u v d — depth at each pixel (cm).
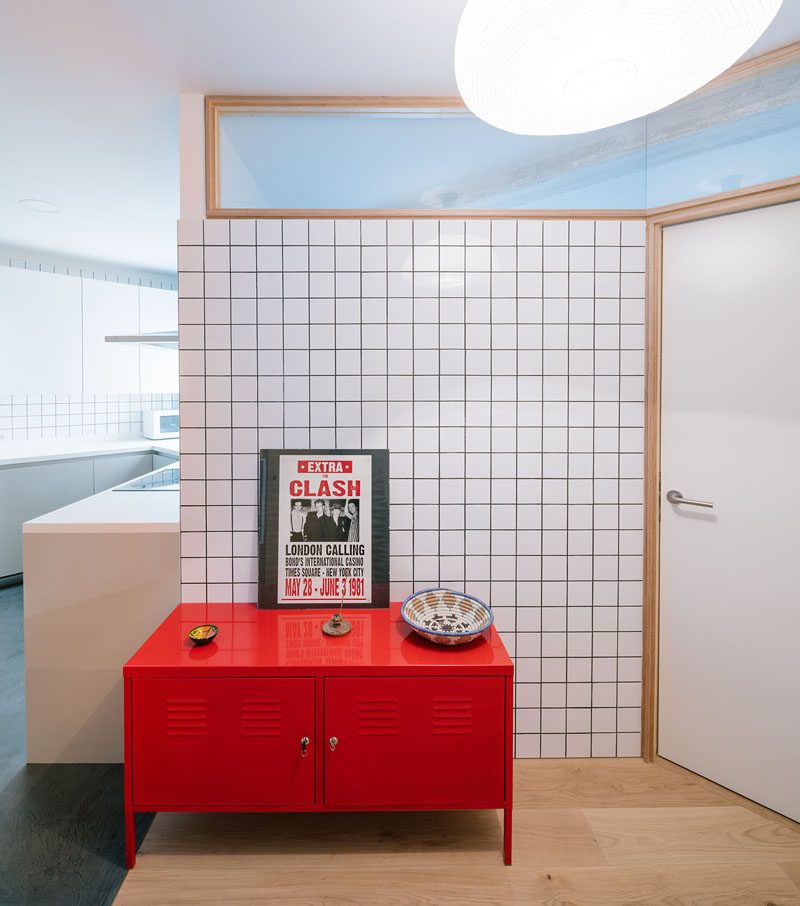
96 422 451
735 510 174
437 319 189
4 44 158
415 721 150
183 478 189
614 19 86
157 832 162
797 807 166
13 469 354
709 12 84
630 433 192
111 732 194
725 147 172
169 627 171
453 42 160
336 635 165
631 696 196
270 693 148
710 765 183
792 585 164
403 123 197
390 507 192
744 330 170
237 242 186
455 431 191
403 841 159
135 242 356
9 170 242
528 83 104
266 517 185
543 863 152
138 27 152
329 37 157
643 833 162
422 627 160
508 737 151
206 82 179
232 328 187
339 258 187
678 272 183
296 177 197
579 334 190
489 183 199
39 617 192
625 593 195
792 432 162
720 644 179
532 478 192
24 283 359
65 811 171
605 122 124
